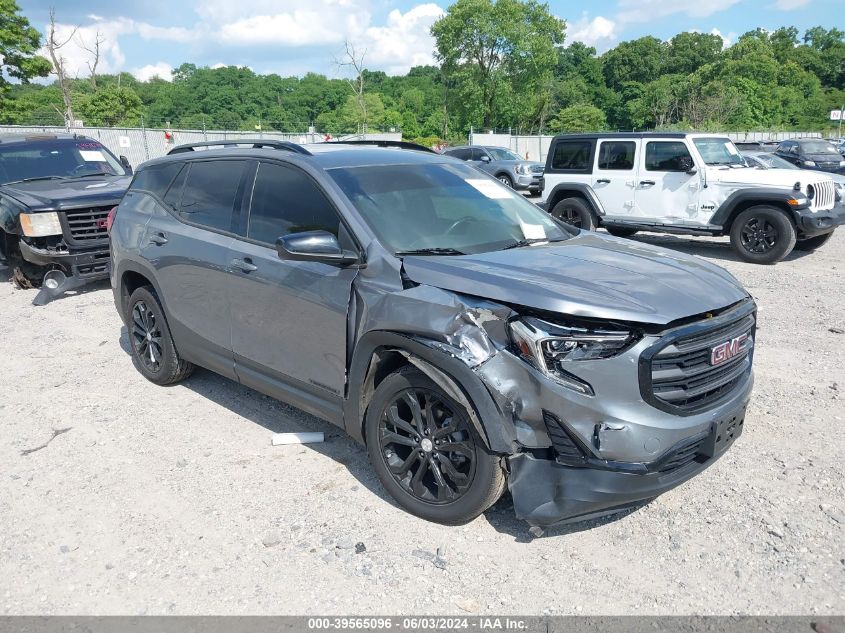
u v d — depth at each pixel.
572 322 3.03
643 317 2.97
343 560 3.25
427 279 3.40
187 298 4.84
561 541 3.37
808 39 148.12
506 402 3.08
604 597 2.97
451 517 3.42
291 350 4.07
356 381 3.68
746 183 10.62
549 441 3.08
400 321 3.37
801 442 4.31
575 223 12.86
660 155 11.56
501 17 59.06
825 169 24.41
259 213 4.36
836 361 5.81
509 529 3.47
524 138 43.59
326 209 3.95
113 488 3.97
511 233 4.10
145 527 3.57
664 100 79.12
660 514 3.57
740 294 3.48
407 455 3.64
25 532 3.56
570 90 98.88
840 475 3.89
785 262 10.79
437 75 66.56
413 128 90.56
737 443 4.31
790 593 2.96
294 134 33.56
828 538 3.32
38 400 5.32
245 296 4.30
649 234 14.29
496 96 61.28
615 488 2.99
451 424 3.35
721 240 13.23
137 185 5.64
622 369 2.97
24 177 9.63
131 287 5.67
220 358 4.70
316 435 4.46
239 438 4.57
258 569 3.21
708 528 3.44
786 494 3.71
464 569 3.17
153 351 5.47
